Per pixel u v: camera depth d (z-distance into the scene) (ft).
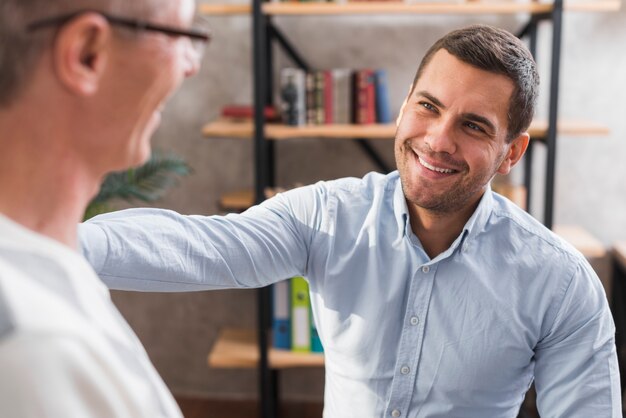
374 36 9.61
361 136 8.63
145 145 1.87
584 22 9.45
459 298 3.98
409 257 4.03
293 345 9.25
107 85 1.69
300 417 10.21
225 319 10.52
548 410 4.17
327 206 4.17
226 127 8.88
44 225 1.71
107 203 9.11
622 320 9.79
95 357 1.44
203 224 3.77
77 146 1.71
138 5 1.69
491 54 3.55
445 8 8.30
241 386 10.73
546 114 9.64
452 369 4.03
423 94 3.66
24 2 1.55
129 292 10.52
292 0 8.77
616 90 9.59
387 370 4.13
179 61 1.81
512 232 4.04
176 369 10.74
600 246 8.96
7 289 1.40
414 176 3.77
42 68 1.59
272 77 9.68
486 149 3.67
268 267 4.01
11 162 1.64
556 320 3.98
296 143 9.95
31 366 1.33
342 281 4.14
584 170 9.87
